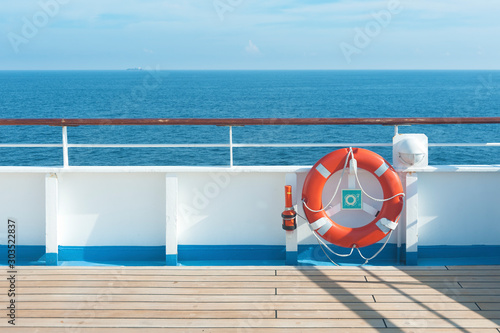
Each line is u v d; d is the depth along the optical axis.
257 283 2.88
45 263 3.25
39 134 26.00
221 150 21.33
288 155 20.34
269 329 2.33
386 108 46.56
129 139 24.50
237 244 3.35
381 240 3.34
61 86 93.94
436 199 3.29
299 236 3.33
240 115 39.78
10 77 178.75
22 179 3.27
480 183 3.28
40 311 2.51
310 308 2.55
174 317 2.46
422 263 3.24
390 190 3.10
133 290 2.78
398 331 2.30
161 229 3.34
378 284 2.85
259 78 165.50
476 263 3.23
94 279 2.93
